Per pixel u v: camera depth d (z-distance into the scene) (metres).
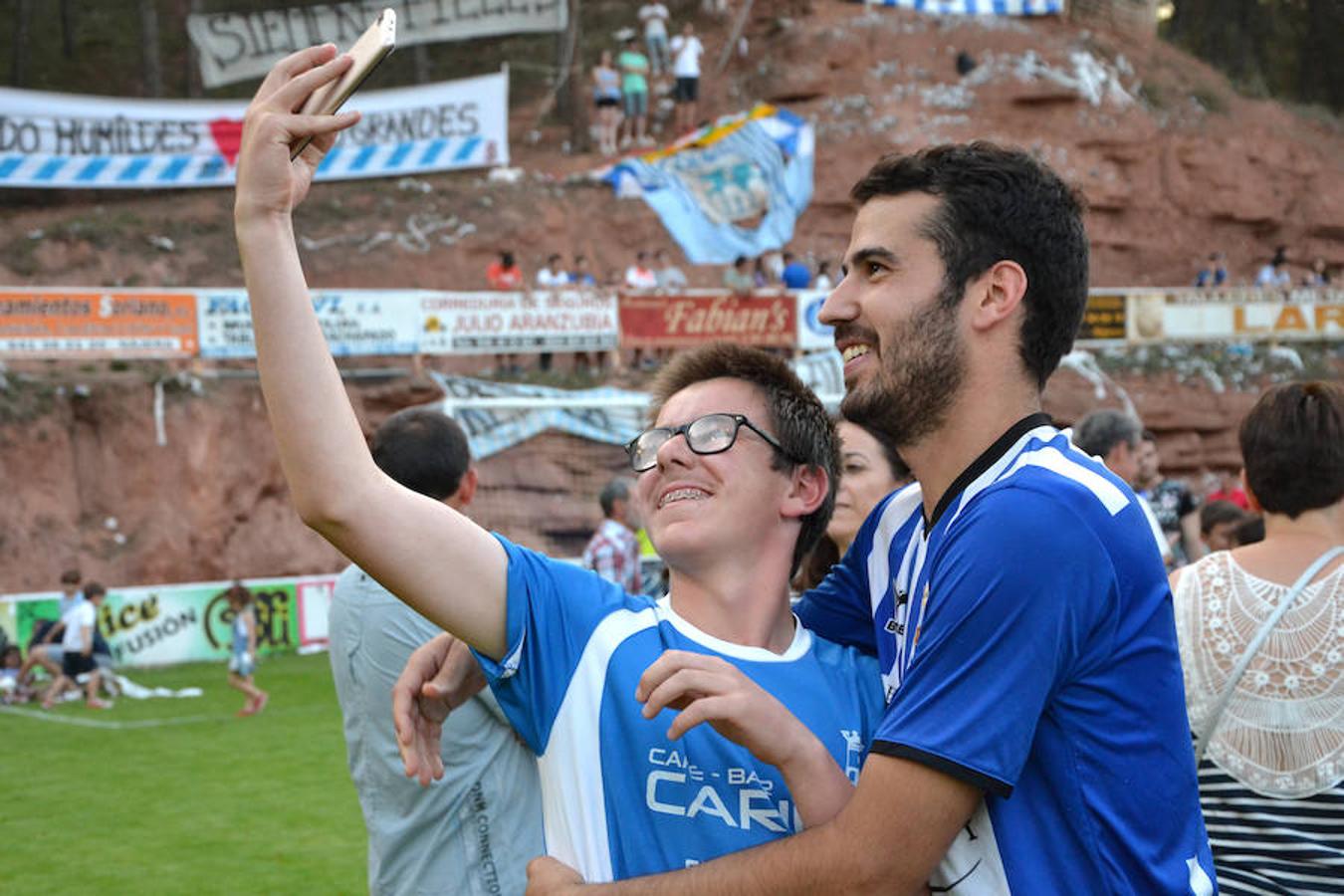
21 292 17.97
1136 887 1.82
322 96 1.91
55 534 20.44
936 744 1.76
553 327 20.98
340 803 9.26
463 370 23.64
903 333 1.98
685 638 2.12
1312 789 2.72
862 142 31.73
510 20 28.25
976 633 1.79
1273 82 45.34
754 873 1.82
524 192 28.53
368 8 27.17
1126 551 1.85
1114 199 34.69
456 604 1.99
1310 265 37.69
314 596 19.33
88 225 24.83
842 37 32.88
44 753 11.33
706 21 34.34
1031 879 1.80
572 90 32.00
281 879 7.37
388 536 1.92
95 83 30.53
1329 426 2.82
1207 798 2.85
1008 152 2.01
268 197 1.87
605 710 2.04
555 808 2.06
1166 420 27.62
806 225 31.02
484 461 20.55
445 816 3.03
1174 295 25.91
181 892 7.12
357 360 22.47
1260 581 2.85
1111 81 35.81
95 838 8.30
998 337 1.99
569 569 2.15
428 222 27.23
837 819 1.79
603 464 21.27
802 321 22.17
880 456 3.64
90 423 21.20
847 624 2.35
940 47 34.06
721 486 2.17
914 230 1.98
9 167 22.67
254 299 1.87
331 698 14.53
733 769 2.02
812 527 2.35
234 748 11.48
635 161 29.06
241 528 21.97
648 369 22.73
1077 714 1.82
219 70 26.17
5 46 30.33
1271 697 2.77
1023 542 1.79
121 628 17.75
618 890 1.89
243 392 22.34
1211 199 36.06
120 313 18.55
